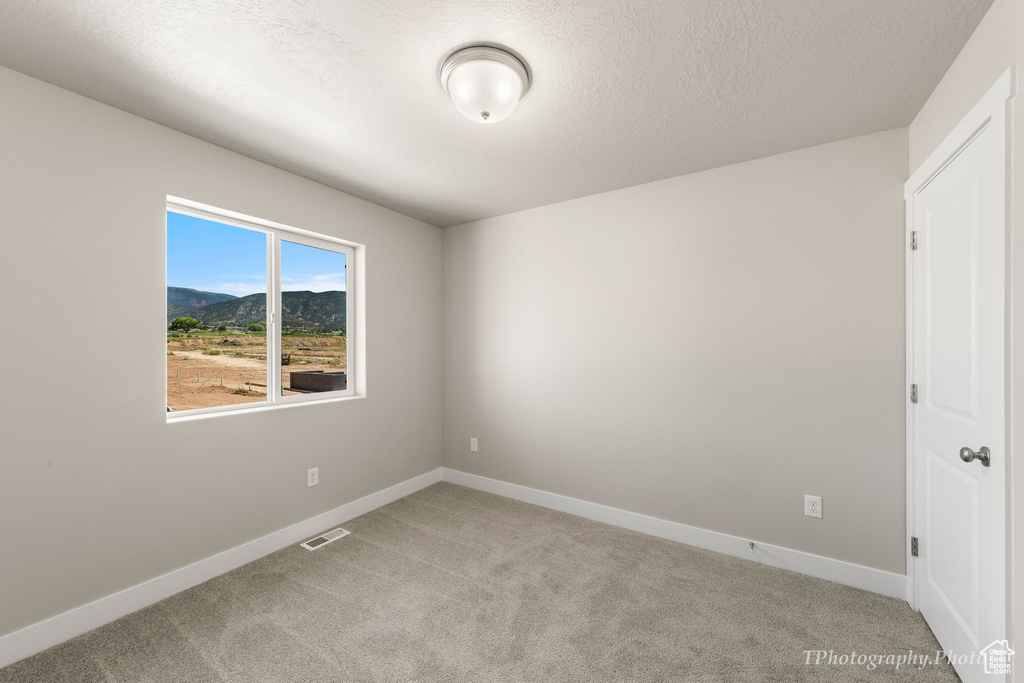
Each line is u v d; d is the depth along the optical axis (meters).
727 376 2.46
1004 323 1.20
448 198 3.02
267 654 1.64
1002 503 1.21
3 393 1.58
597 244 2.93
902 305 2.01
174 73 1.62
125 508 1.89
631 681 1.52
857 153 2.11
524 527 2.80
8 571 1.59
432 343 3.68
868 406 2.08
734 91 1.74
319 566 2.30
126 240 1.89
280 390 2.63
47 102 1.68
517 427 3.34
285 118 1.95
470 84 1.53
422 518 2.94
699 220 2.55
